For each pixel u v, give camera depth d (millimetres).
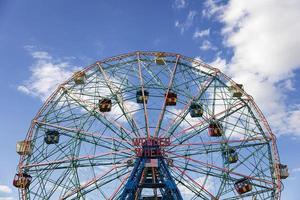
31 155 56094
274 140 56156
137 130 56344
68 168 54844
